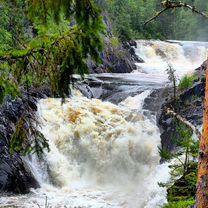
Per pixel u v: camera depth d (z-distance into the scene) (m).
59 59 5.31
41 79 5.63
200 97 15.09
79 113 17.70
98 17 4.88
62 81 5.45
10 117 15.05
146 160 16.41
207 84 3.46
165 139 15.90
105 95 21.44
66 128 16.83
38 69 5.48
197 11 3.86
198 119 14.11
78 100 19.14
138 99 19.94
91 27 4.90
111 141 16.94
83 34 5.19
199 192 3.40
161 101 18.56
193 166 8.53
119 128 17.28
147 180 13.36
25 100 16.09
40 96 17.69
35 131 7.04
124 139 16.94
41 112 16.94
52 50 5.32
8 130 14.62
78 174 16.12
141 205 11.95
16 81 5.90
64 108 17.77
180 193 8.58
